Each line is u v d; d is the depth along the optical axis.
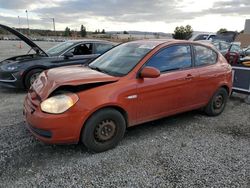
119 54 4.22
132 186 2.77
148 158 3.35
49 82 3.36
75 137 3.20
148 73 3.52
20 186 2.72
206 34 17.20
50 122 3.04
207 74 4.54
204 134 4.17
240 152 3.57
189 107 4.43
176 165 3.20
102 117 3.33
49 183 2.79
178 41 4.32
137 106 3.65
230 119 4.92
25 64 6.59
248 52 12.09
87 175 2.95
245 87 6.07
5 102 5.70
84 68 4.03
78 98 3.16
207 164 3.23
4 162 3.14
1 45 25.91
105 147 3.46
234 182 2.87
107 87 3.37
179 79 4.08
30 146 3.55
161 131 4.23
